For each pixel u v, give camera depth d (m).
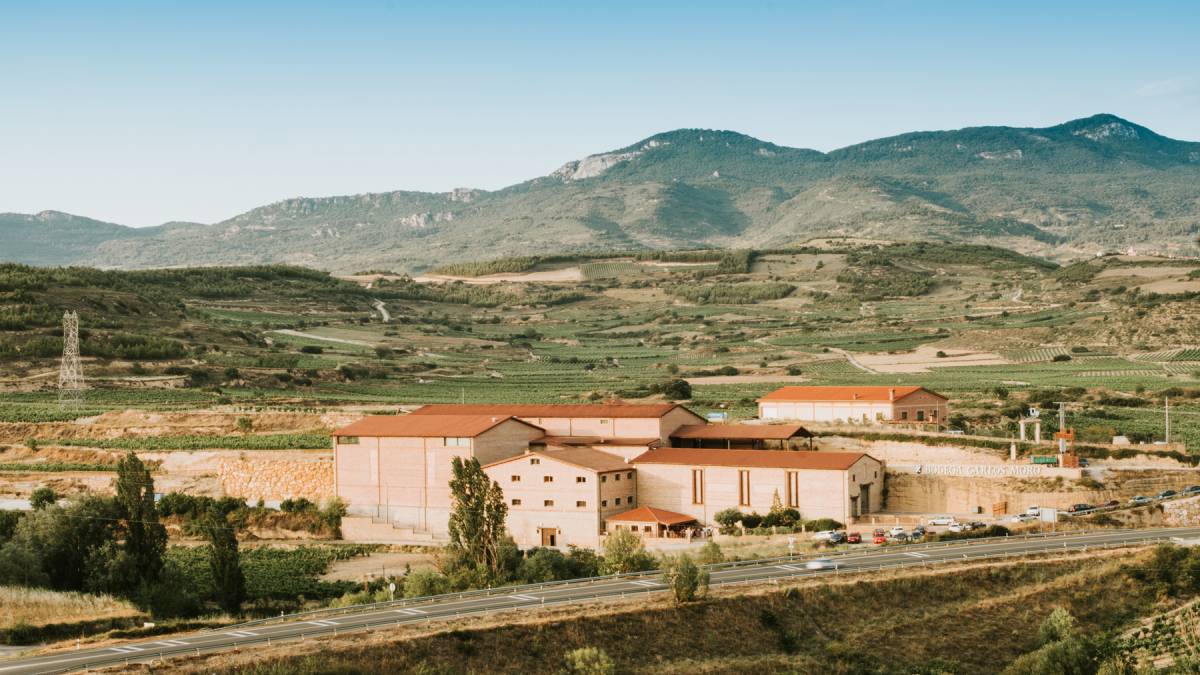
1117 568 103.06
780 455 135.75
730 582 98.38
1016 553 107.50
